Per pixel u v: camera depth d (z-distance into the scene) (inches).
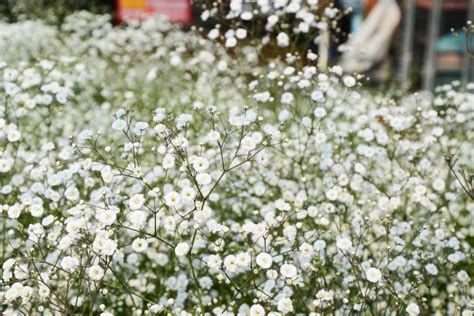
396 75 347.6
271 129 114.0
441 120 156.8
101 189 105.0
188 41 248.5
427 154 162.9
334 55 211.5
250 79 208.5
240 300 123.6
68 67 215.6
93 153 144.0
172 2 343.9
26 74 160.7
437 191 145.5
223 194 146.7
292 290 106.7
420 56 365.1
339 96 186.5
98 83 251.8
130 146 108.0
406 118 147.5
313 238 117.4
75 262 96.1
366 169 139.9
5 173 134.4
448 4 365.7
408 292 110.9
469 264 137.5
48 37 294.5
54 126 191.0
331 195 119.7
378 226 132.3
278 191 146.9
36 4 420.2
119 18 380.2
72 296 117.0
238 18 193.2
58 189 130.8
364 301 104.1
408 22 362.0
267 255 92.5
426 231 121.0
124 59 287.3
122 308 126.3
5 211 120.4
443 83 364.8
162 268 134.0
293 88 161.9
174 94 235.8
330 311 103.3
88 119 200.8
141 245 94.5
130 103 215.2
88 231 96.5
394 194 137.9
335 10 174.2
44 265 118.9
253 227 98.1
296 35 178.7
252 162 144.2
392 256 120.3
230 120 109.4
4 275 96.7
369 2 356.2
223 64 189.5
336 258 115.9
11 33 278.7
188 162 101.7
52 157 159.2
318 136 136.6
